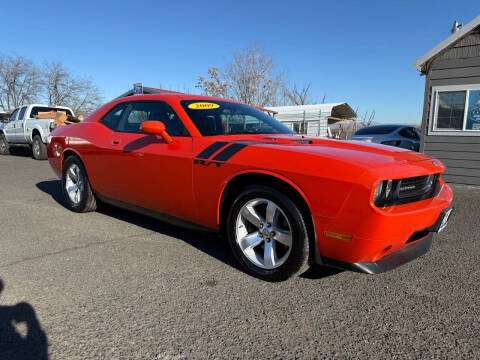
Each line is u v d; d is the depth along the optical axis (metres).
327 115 21.02
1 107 39.88
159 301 2.17
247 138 2.85
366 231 1.98
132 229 3.63
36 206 4.64
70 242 3.22
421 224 2.18
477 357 1.69
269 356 1.68
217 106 3.32
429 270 2.74
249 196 2.46
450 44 7.38
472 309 2.15
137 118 3.45
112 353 1.68
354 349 1.75
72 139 4.06
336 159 2.11
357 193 1.97
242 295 2.27
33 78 40.12
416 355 1.71
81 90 42.31
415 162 2.34
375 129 10.40
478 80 7.37
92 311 2.05
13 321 1.93
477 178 7.61
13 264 2.70
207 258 2.87
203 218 2.77
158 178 3.01
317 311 2.10
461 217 4.49
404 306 2.17
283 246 2.54
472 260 2.95
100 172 3.69
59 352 1.68
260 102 28.34
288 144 2.55
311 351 1.73
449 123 7.87
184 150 2.81
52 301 2.15
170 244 3.19
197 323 1.95
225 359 1.66
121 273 2.57
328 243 2.15
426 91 7.99
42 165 9.76
